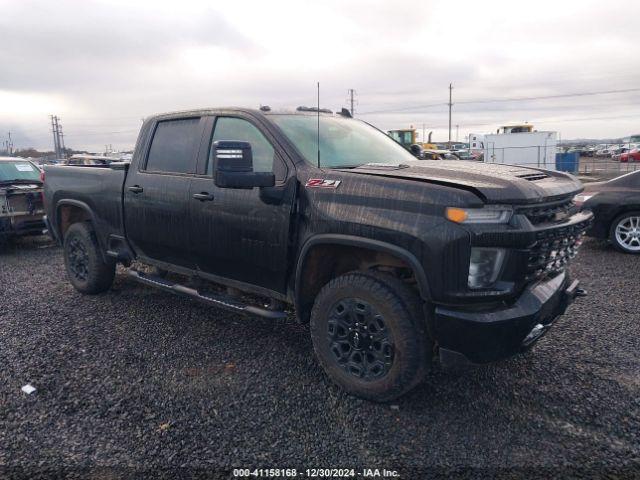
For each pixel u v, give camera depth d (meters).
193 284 4.52
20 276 6.87
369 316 3.21
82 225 5.59
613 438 2.90
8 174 9.66
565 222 3.27
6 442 2.90
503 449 2.81
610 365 3.79
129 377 3.68
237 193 3.84
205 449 2.82
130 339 4.39
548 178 3.55
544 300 3.03
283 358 3.99
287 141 3.75
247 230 3.79
